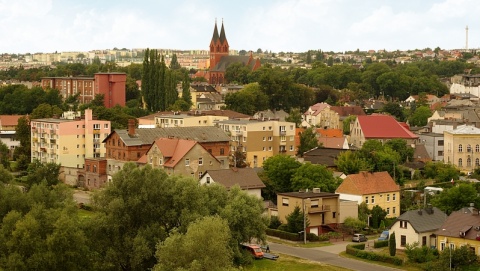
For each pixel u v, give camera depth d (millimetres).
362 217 168750
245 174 181375
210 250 108938
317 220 162750
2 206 132375
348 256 144875
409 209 175625
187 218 126312
